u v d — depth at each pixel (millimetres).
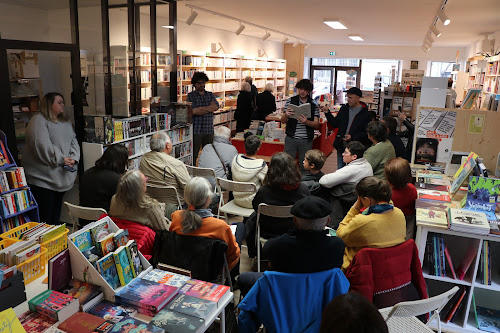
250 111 9070
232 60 11703
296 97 5621
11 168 3680
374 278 2258
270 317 1953
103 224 2152
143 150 5164
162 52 5895
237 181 3967
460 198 3244
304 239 1948
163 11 5812
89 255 2010
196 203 2455
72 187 4672
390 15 7277
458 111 4129
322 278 1943
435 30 7605
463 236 2764
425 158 4344
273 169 3109
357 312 1128
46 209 4109
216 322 2578
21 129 4141
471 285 2684
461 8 6266
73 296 1881
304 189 3141
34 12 4645
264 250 2029
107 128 4496
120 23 5113
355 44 16047
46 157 3941
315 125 5488
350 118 5555
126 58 5172
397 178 3021
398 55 15852
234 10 7289
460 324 2764
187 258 2402
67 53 4402
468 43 13461
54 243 2346
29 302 1811
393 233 2375
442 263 2750
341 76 17688
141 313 1883
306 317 1954
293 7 6742
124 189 2537
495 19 7441
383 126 4191
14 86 3992
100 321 1773
